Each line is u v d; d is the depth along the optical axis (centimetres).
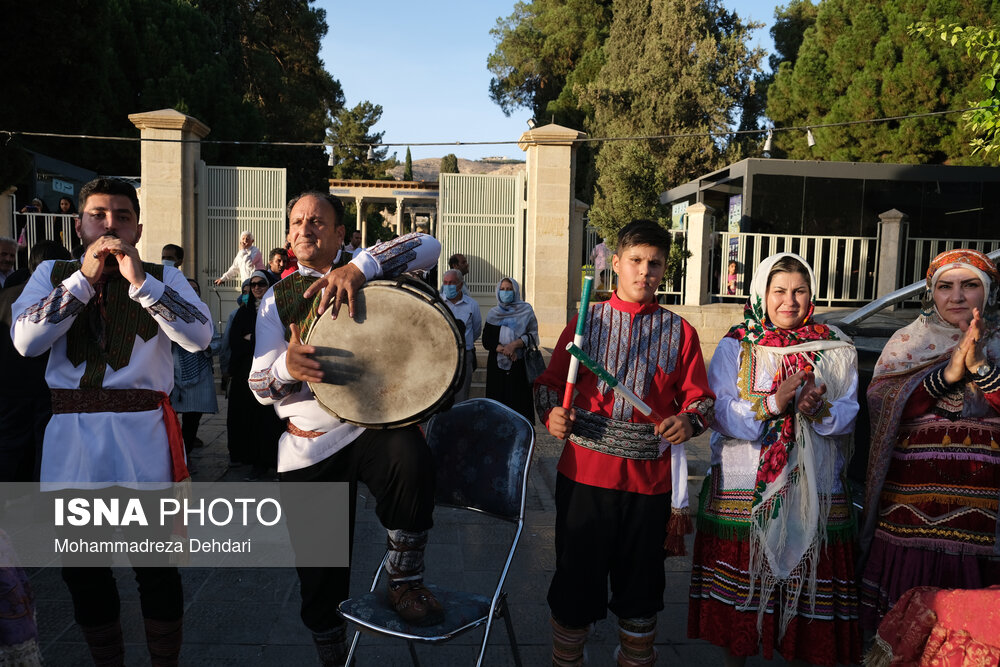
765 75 2997
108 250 245
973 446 263
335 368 235
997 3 1905
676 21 2642
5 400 416
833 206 1511
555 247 1087
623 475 258
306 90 2961
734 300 1195
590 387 266
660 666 314
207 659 315
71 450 253
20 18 1320
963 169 1497
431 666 313
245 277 1062
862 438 365
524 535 477
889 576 273
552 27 3344
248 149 2341
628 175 1836
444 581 402
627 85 2658
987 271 268
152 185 1116
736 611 268
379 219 4000
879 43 2036
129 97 2056
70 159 1995
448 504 277
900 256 1352
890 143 1997
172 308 254
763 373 274
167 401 271
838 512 271
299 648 326
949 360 265
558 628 267
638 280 263
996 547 259
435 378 232
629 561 262
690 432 252
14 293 416
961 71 1903
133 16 2138
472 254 1188
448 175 1174
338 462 254
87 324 256
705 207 1091
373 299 235
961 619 190
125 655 313
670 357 264
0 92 1436
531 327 691
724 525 273
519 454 259
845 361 274
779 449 266
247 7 2895
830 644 263
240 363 594
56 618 347
